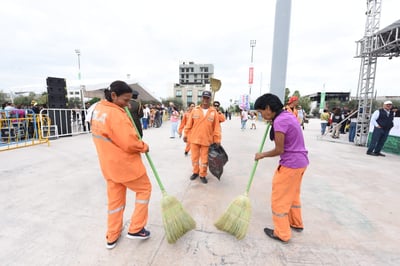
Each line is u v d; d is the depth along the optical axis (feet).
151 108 47.42
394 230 7.32
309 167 15.15
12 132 23.45
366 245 6.49
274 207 6.53
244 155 18.48
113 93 5.65
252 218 7.98
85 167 14.01
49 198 9.35
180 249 6.15
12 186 10.68
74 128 32.45
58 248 6.08
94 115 5.63
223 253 6.01
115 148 5.53
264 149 21.24
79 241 6.41
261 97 6.31
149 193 6.37
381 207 9.04
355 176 13.16
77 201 9.09
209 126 11.05
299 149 6.08
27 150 19.16
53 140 24.95
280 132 5.84
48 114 24.64
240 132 37.63
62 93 27.78
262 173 13.42
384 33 21.47
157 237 6.69
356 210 8.73
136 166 5.87
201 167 11.44
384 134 19.02
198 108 11.26
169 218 6.28
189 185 11.17
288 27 47.52
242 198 6.76
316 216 8.21
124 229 7.07
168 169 13.99
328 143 27.09
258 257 5.88
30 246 6.15
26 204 8.76
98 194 9.83
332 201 9.57
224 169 14.24
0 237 6.54
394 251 6.24
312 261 5.76
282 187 6.27
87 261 5.59
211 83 11.44
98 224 7.34
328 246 6.40
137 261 5.63
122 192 6.20
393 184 11.80
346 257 5.94
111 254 5.88
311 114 152.46
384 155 19.35
